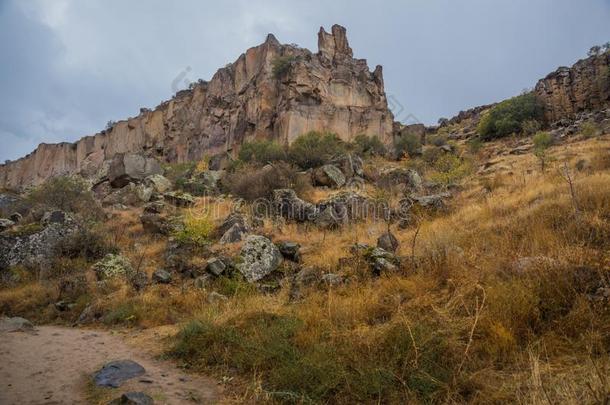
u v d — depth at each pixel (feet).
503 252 19.66
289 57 148.05
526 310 12.76
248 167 84.53
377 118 143.74
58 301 29.94
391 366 10.93
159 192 73.10
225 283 27.73
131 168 82.89
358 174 77.20
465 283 16.38
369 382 10.24
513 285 14.25
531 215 25.08
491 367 10.68
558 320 12.43
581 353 10.71
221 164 118.73
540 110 141.69
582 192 26.30
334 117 137.80
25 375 12.61
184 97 192.54
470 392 9.80
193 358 14.55
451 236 25.44
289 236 40.93
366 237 36.88
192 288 28.07
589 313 12.07
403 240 31.55
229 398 10.95
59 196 61.41
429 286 17.93
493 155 99.45
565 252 16.84
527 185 41.50
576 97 136.77
